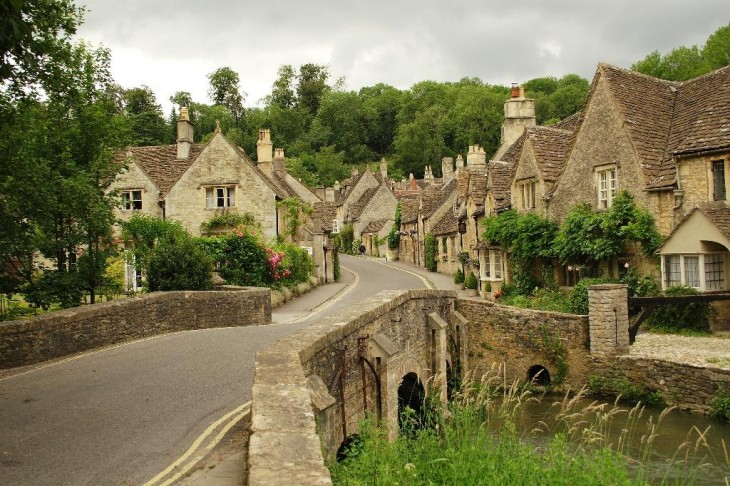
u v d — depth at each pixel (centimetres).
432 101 10794
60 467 702
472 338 2142
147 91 7469
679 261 2033
